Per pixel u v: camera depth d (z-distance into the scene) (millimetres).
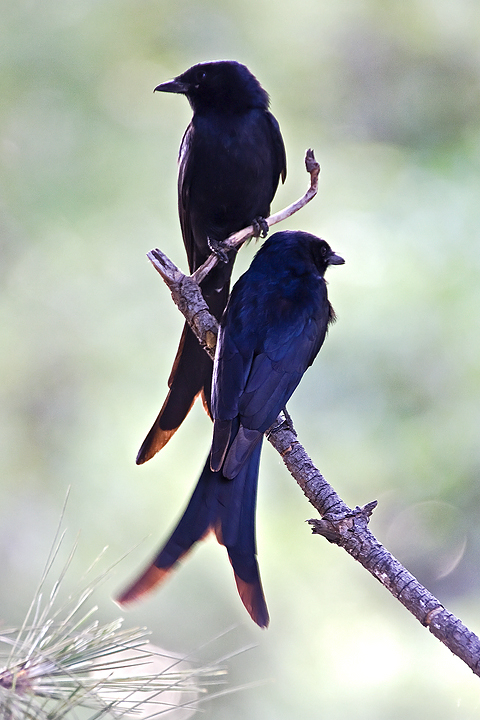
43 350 13516
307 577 11297
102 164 13820
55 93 14039
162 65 14320
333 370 12195
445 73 15391
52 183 13797
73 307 13641
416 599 4500
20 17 14117
